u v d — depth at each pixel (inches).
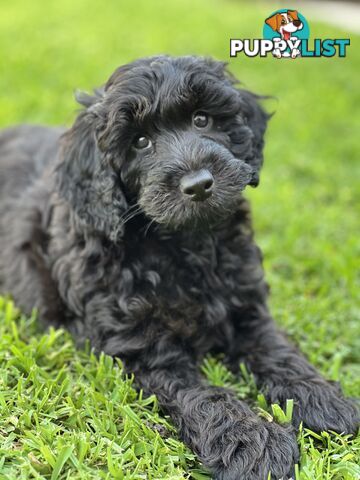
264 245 32.5
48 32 79.6
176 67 22.0
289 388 20.8
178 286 23.0
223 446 18.2
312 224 35.0
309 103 55.4
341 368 23.7
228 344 23.5
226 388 20.9
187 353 22.7
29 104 50.7
